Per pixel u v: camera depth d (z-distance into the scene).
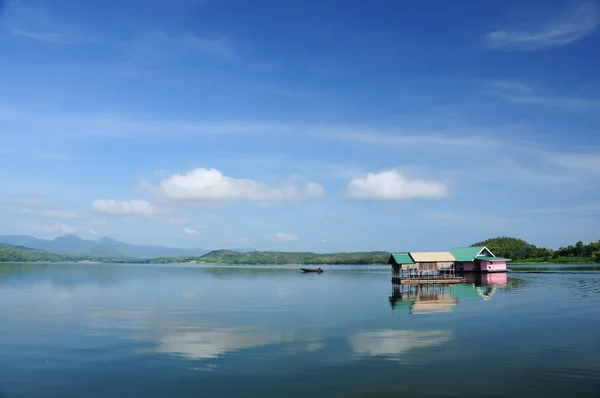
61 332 38.84
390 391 22.61
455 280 92.00
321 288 89.06
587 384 23.42
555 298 60.69
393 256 104.62
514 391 22.45
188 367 27.31
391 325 40.34
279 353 30.42
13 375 26.09
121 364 28.14
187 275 161.75
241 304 60.00
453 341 33.34
